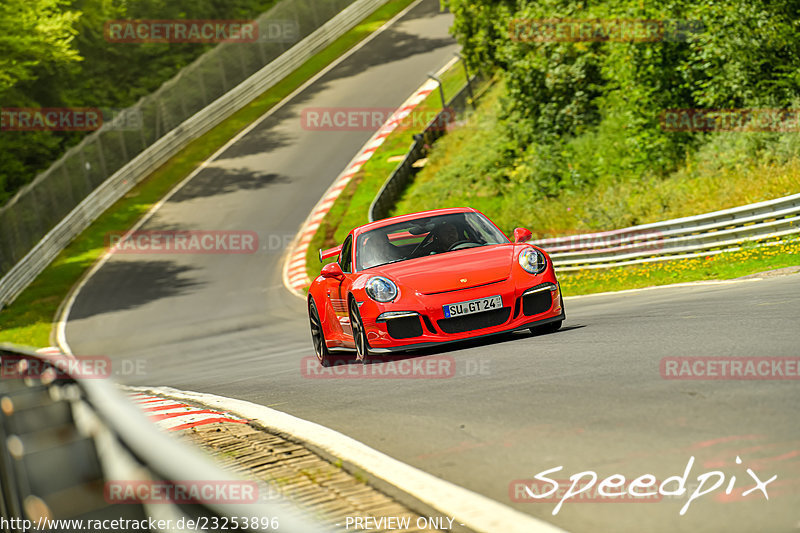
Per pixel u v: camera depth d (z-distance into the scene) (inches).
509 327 1020.5
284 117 7175.2
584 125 3878.0
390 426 673.6
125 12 7623.0
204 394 1131.3
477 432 601.0
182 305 3745.1
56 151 6791.3
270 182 5846.5
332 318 1235.2
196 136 7042.3
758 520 367.6
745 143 2640.3
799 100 2591.0
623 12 3245.6
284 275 4013.3
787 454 439.5
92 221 5600.4
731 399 567.8
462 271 1038.4
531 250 1074.1
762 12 2743.6
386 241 1176.8
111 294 4217.5
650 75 3201.3
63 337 3499.0
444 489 478.0
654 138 3201.3
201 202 5703.7
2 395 451.8
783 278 1430.9
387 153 5836.6
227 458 636.1
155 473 273.3
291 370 1316.4
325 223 4785.9
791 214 1951.3
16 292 4503.0
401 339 1017.5
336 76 7869.1
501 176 4266.7
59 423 405.7
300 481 532.7
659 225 2329.0
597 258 2596.0
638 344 863.7
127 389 1435.8
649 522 385.4
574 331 1053.8
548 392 691.4
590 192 3385.8
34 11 5615.2
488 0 4845.0
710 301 1222.3
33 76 5959.6
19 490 374.9
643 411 574.6
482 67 5290.4
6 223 5098.4
